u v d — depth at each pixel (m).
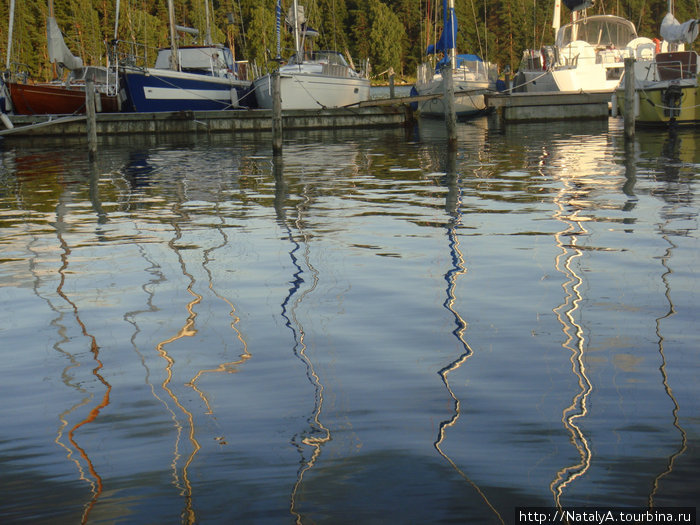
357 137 22.39
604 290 5.61
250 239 7.94
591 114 25.50
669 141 17.66
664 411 3.52
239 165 15.65
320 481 2.96
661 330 4.69
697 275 5.94
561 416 3.49
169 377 4.18
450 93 17.58
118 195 11.62
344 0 84.38
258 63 71.50
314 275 6.37
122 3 57.34
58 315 5.45
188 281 6.29
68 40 59.59
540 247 7.11
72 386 4.10
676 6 76.94
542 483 2.89
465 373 4.09
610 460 3.05
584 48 26.20
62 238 8.27
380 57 82.56
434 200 10.24
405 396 3.79
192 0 61.00
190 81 25.61
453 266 6.52
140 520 2.74
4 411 3.79
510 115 25.42
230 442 3.34
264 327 5.02
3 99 25.34
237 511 2.77
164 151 19.44
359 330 4.89
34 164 16.83
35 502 2.89
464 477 2.95
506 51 81.75
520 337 4.65
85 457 3.24
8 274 6.68
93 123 17.33
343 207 9.88
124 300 5.77
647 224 7.96
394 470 3.03
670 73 21.52
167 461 3.18
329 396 3.83
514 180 11.97
